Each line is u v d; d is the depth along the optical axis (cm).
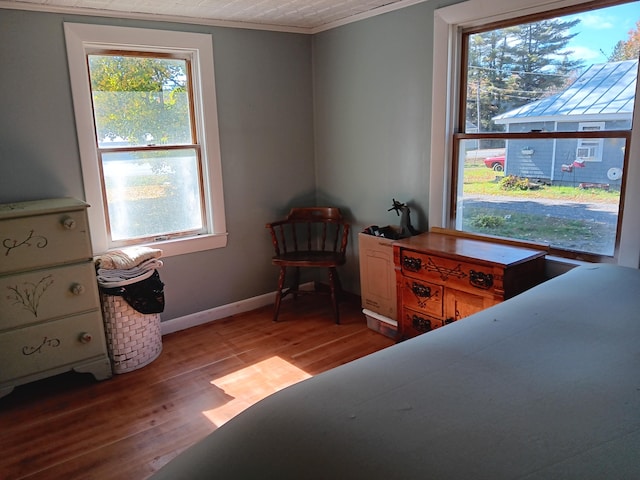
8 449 206
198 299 338
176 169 319
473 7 251
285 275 369
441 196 288
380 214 335
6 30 251
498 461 77
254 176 351
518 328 133
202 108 319
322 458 80
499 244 255
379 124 322
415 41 287
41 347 241
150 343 281
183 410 232
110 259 271
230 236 346
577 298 155
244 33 329
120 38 281
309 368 271
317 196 387
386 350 123
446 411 92
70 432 216
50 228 234
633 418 89
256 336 316
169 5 272
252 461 81
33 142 265
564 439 82
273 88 349
